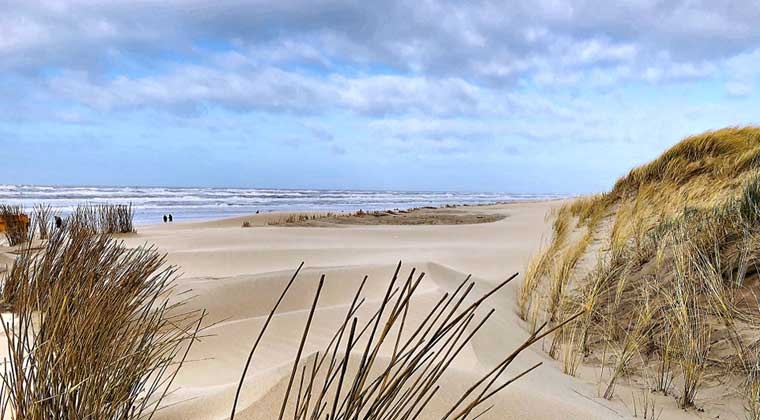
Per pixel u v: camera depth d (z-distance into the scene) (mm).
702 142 11039
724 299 3238
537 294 4965
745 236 3691
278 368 2086
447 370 2299
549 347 3660
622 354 3025
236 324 3461
